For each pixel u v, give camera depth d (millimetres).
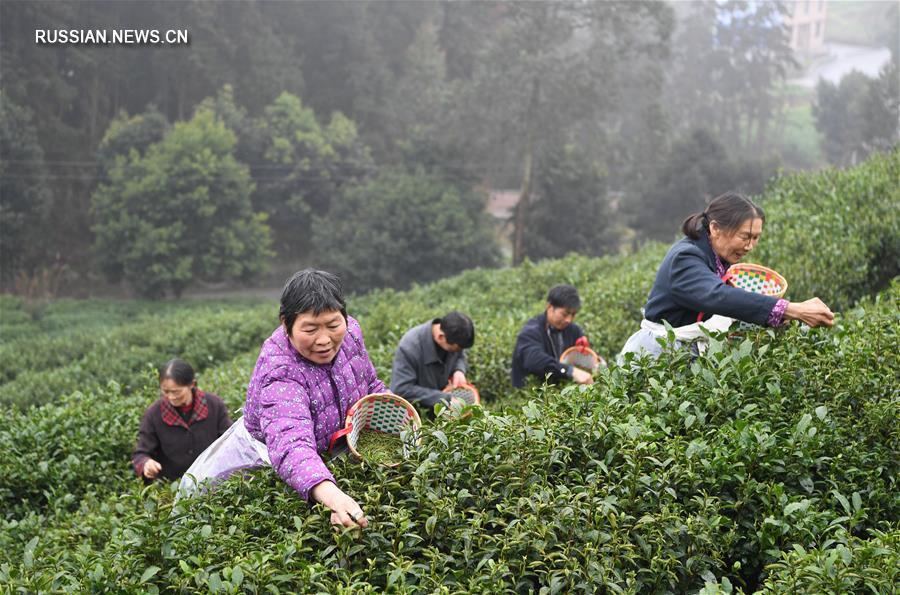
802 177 11312
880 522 2773
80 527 4129
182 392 4926
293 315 2652
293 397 2691
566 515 2520
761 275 3615
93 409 6621
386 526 2551
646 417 2982
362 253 41219
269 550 2516
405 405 2959
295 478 2510
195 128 42594
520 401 4992
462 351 4992
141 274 40812
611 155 49094
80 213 48031
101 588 2520
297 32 60125
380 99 59688
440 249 40875
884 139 60219
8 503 5484
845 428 3074
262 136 48812
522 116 43281
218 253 42031
